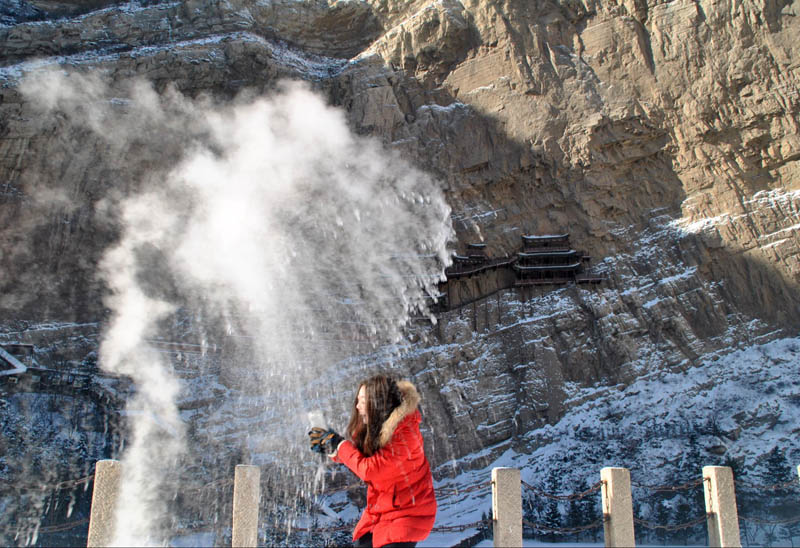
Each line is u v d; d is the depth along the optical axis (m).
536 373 33.22
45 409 29.45
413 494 5.44
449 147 40.22
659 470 26.11
